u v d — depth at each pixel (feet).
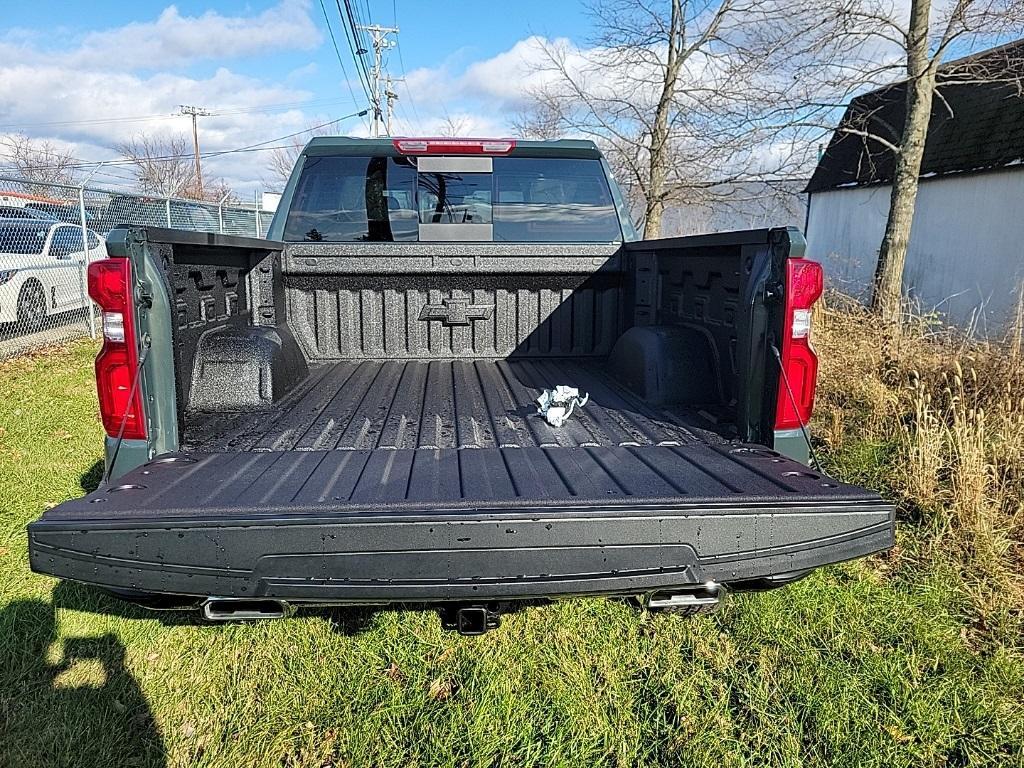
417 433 7.97
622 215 12.85
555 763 6.97
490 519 5.34
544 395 9.05
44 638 8.82
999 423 15.37
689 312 10.12
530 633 9.02
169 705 7.74
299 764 6.98
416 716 7.57
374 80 93.91
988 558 10.80
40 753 7.01
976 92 44.91
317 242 11.86
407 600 5.41
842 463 14.69
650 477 6.34
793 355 7.11
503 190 12.66
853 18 30.22
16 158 116.37
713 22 43.68
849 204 53.88
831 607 9.52
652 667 8.42
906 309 31.17
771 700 7.85
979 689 8.00
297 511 5.43
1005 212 39.17
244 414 8.55
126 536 5.28
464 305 12.35
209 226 54.90
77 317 37.14
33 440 17.48
